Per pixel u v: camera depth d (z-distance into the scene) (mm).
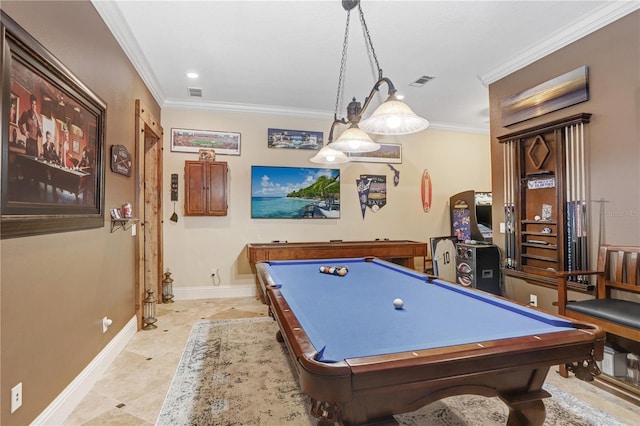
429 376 1054
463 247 3936
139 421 1854
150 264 4215
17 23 1427
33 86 1525
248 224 4742
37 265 1607
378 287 2152
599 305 2285
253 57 3316
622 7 2434
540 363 1194
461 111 4977
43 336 1659
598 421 1835
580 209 2760
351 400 980
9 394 1410
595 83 2654
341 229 5105
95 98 2191
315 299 1848
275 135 4852
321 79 3852
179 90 4172
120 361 2590
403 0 2434
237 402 2049
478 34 2902
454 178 5656
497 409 1977
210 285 4602
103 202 2361
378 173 5277
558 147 2906
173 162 4508
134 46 3002
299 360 1042
